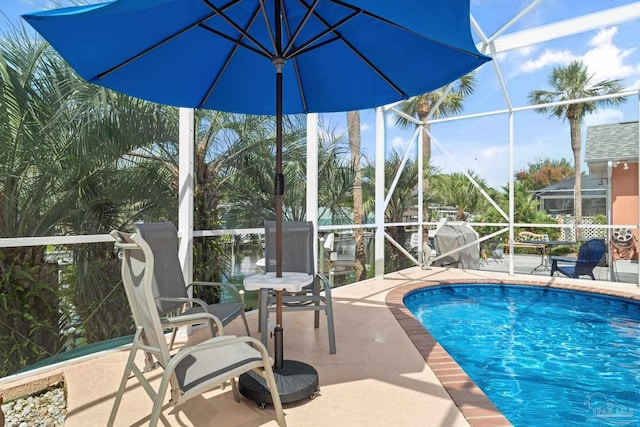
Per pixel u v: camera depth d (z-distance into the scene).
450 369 3.06
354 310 4.92
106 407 2.47
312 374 2.76
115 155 3.48
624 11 5.45
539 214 12.06
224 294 4.38
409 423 2.28
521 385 3.41
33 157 3.02
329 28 2.46
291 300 3.57
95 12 1.75
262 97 3.67
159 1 1.75
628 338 4.66
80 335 3.26
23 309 2.96
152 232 3.19
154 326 1.83
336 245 6.11
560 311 5.88
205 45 3.02
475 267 8.17
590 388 3.34
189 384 1.84
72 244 3.21
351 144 6.43
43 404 2.73
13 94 2.93
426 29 1.81
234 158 4.55
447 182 9.55
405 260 8.12
